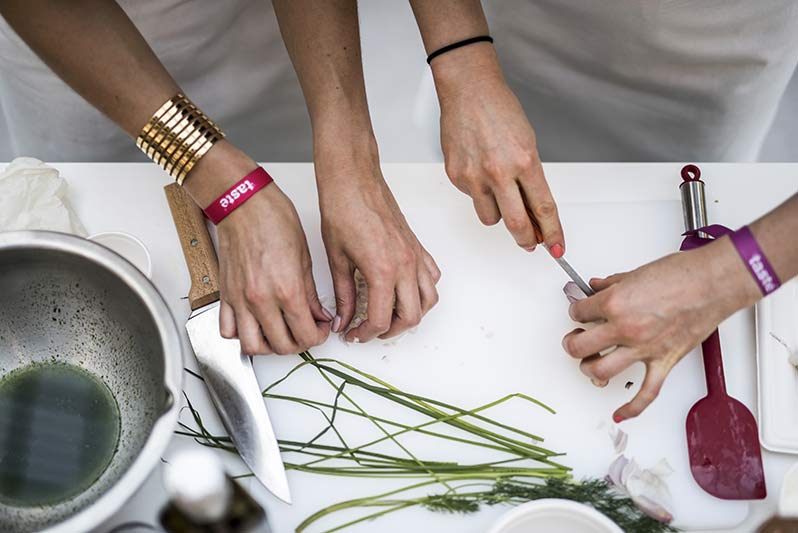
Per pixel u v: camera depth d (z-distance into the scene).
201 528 0.83
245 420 0.88
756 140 1.44
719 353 0.92
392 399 0.92
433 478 0.89
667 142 1.43
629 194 1.06
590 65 1.33
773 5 1.14
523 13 1.29
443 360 0.95
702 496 0.89
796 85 1.98
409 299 0.89
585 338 0.86
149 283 0.72
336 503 0.87
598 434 0.92
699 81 1.28
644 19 1.19
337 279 0.92
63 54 0.85
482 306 0.98
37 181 0.95
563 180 1.07
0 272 0.74
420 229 1.02
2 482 0.75
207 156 0.87
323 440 0.90
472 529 0.86
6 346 0.79
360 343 0.95
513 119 0.89
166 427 0.67
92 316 0.78
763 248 0.77
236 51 1.32
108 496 0.64
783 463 0.90
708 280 0.79
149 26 1.22
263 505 0.87
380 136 1.54
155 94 0.86
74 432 0.77
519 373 0.94
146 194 1.03
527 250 0.95
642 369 0.95
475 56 0.91
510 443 0.91
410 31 1.63
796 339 0.94
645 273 0.83
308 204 1.03
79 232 0.98
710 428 0.90
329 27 0.92
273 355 0.94
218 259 0.95
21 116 1.39
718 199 1.05
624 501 0.87
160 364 0.73
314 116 0.93
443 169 1.05
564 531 0.82
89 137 1.38
